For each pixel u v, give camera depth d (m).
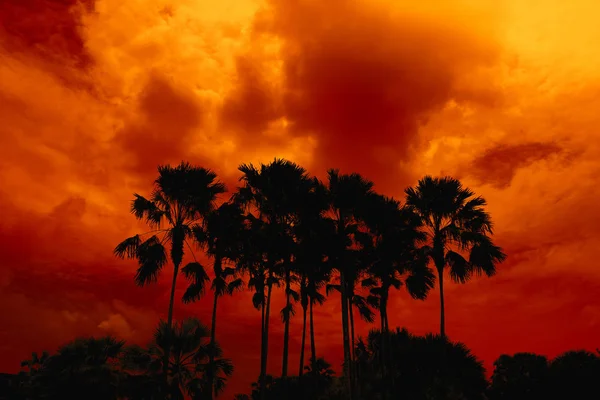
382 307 27.25
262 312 25.62
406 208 27.31
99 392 19.78
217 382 22.23
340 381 29.66
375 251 27.69
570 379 26.42
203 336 22.78
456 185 26.28
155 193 24.53
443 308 24.38
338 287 29.14
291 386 28.56
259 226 25.77
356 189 25.97
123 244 23.28
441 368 23.92
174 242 23.34
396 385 25.50
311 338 26.78
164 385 20.50
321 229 25.36
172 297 22.55
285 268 26.23
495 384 29.05
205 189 25.05
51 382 20.30
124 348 21.20
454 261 25.06
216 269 25.70
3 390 23.81
